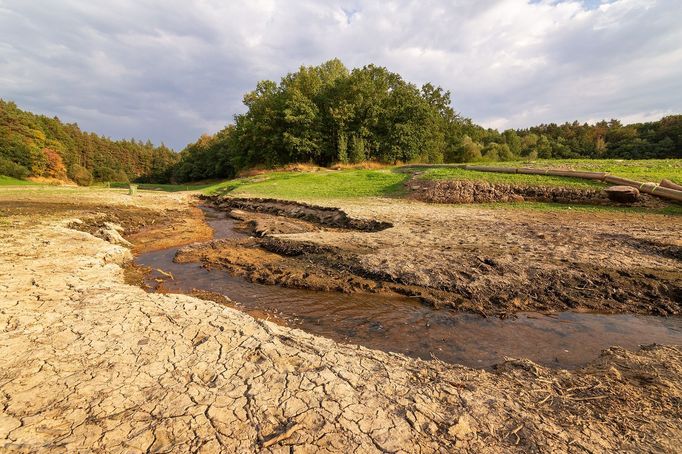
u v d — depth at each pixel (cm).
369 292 736
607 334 546
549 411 335
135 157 10875
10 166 5853
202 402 333
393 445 284
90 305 559
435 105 4828
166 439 288
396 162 3997
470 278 737
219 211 2317
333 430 298
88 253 902
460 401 347
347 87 4091
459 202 1767
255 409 324
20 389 349
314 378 375
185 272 935
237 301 729
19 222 1364
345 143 3950
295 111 3966
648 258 802
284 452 275
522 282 710
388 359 440
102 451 275
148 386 358
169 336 463
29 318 505
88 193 3030
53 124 8369
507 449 283
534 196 1666
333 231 1370
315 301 714
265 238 1208
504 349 512
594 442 292
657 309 612
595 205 1485
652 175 1603
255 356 420
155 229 1602
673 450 284
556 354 493
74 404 329
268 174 3622
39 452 271
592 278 708
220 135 7062
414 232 1152
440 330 577
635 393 364
